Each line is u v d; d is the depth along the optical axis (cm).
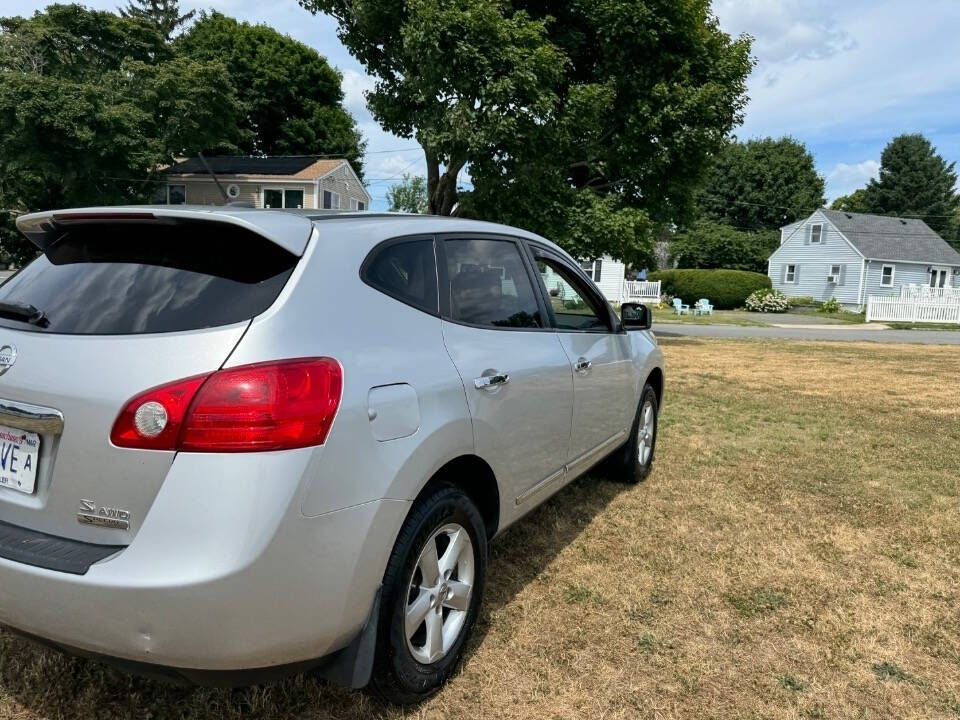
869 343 1861
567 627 296
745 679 263
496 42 1459
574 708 243
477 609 267
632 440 470
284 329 192
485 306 290
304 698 242
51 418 193
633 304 440
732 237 5109
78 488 189
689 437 645
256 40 4722
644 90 1628
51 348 201
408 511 218
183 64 2941
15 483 203
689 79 1628
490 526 285
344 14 1709
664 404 812
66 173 2445
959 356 1452
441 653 245
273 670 190
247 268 206
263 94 4603
